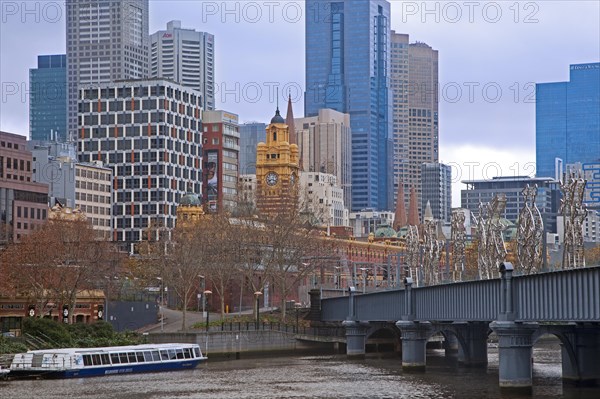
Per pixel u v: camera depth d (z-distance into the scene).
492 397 143.62
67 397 152.12
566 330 149.75
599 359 150.38
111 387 165.50
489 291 148.50
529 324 138.75
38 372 179.12
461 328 198.38
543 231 155.38
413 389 157.38
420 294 187.88
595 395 139.75
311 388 161.88
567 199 172.62
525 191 197.12
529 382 138.25
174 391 159.75
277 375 186.12
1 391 159.62
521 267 192.00
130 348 192.00
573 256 167.88
